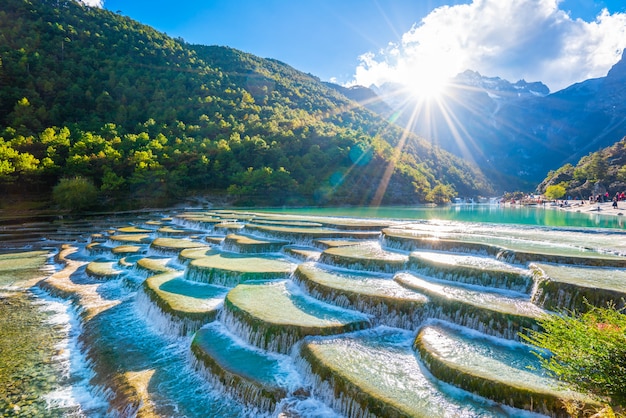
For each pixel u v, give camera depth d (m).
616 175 96.81
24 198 61.97
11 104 82.94
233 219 38.66
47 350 13.34
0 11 112.00
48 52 106.69
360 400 8.45
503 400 8.05
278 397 9.26
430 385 8.92
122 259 25.11
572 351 6.52
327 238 25.17
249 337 12.28
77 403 10.16
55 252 31.14
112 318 15.61
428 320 12.59
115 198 67.19
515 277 14.40
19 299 19.03
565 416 7.36
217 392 10.13
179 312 14.15
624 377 5.79
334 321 12.47
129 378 10.70
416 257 17.48
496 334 11.27
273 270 18.72
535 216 50.53
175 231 32.06
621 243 22.11
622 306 11.16
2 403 10.01
